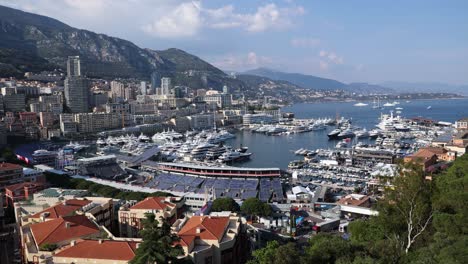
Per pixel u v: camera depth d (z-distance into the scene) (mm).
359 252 87812
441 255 75812
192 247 110688
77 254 102188
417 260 79062
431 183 104812
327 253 87812
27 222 137625
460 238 81312
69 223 120562
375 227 113188
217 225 123375
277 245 94750
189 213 170625
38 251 109375
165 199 160750
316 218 189375
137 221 147250
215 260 113250
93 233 119562
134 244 106250
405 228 107250
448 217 92562
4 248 149875
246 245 138500
